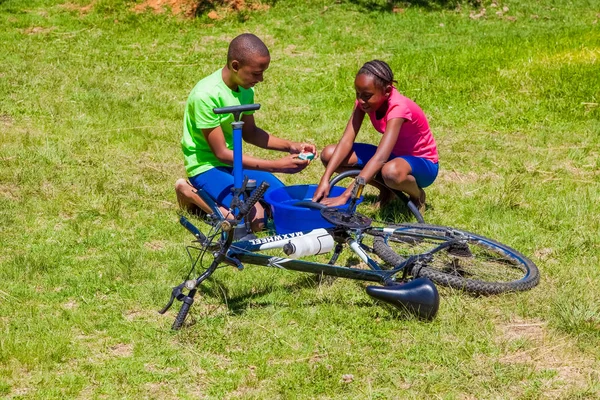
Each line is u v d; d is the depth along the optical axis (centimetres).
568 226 595
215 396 374
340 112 942
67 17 1397
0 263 514
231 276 498
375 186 625
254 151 795
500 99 966
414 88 1027
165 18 1400
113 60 1163
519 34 1403
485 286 474
